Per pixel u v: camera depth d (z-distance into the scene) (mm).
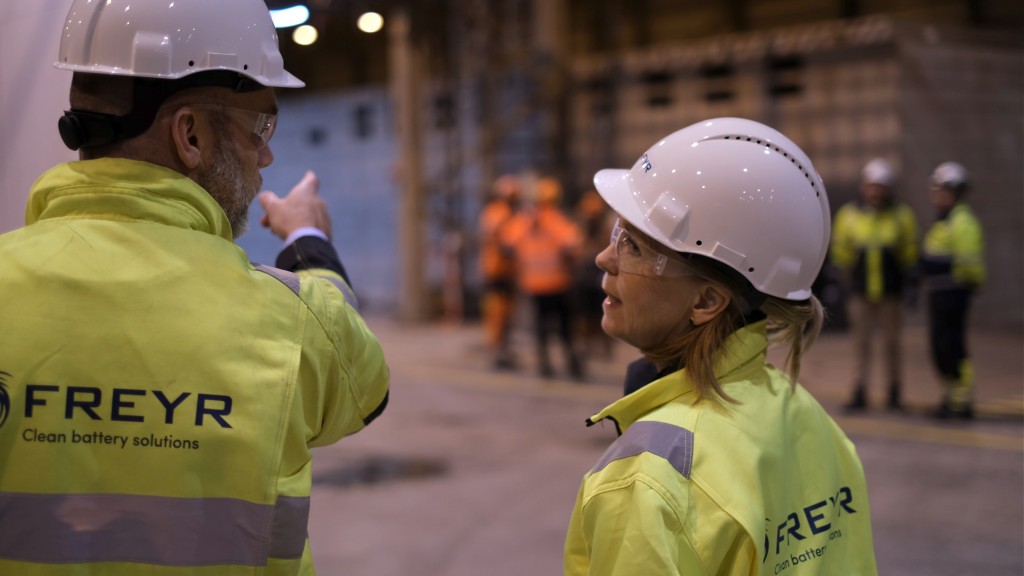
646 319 1479
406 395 8727
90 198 1230
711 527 1246
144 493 1150
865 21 12453
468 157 13977
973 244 7223
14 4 1963
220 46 1304
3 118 2004
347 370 1323
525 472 6004
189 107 1291
